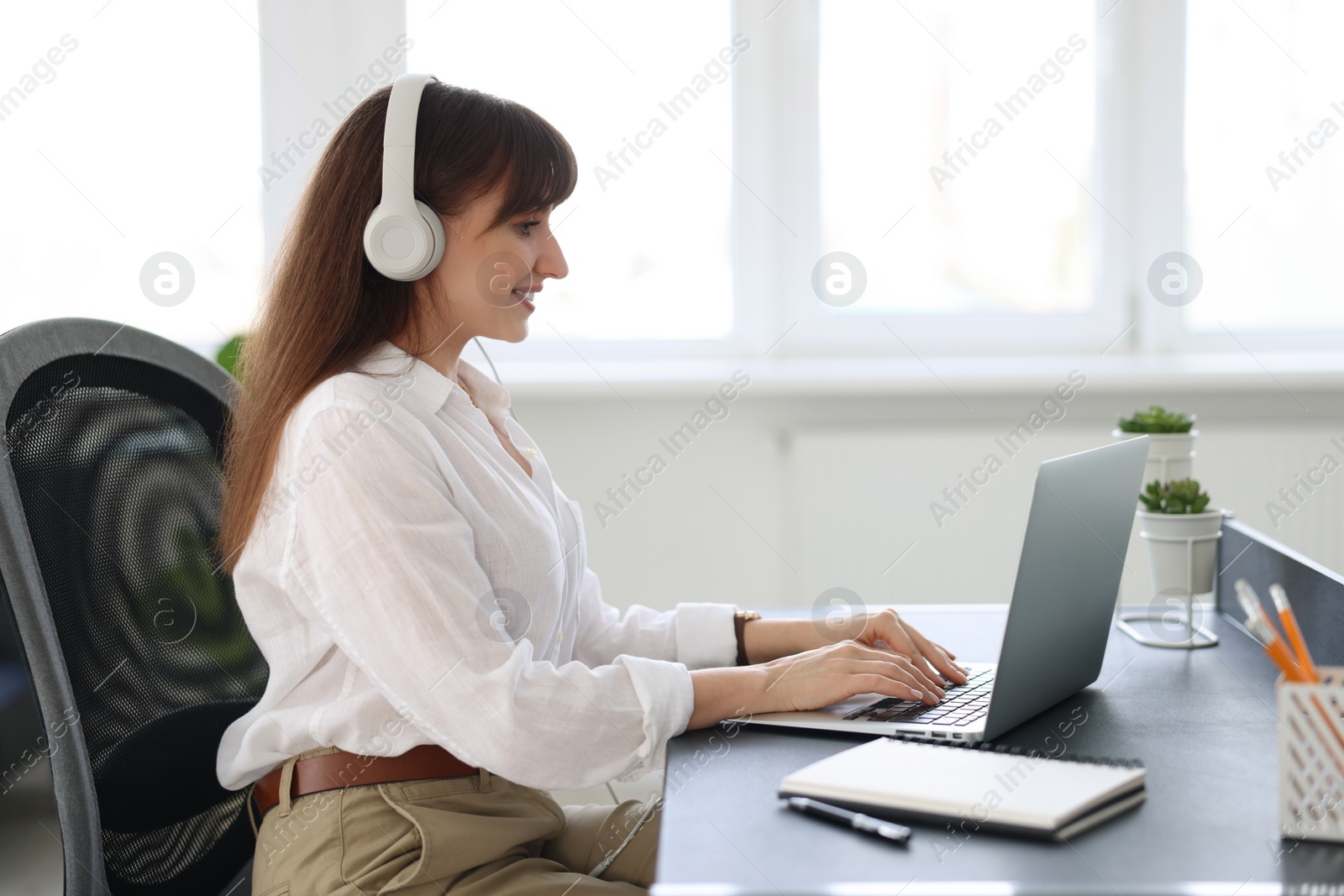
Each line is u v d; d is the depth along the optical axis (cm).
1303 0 239
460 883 93
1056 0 244
